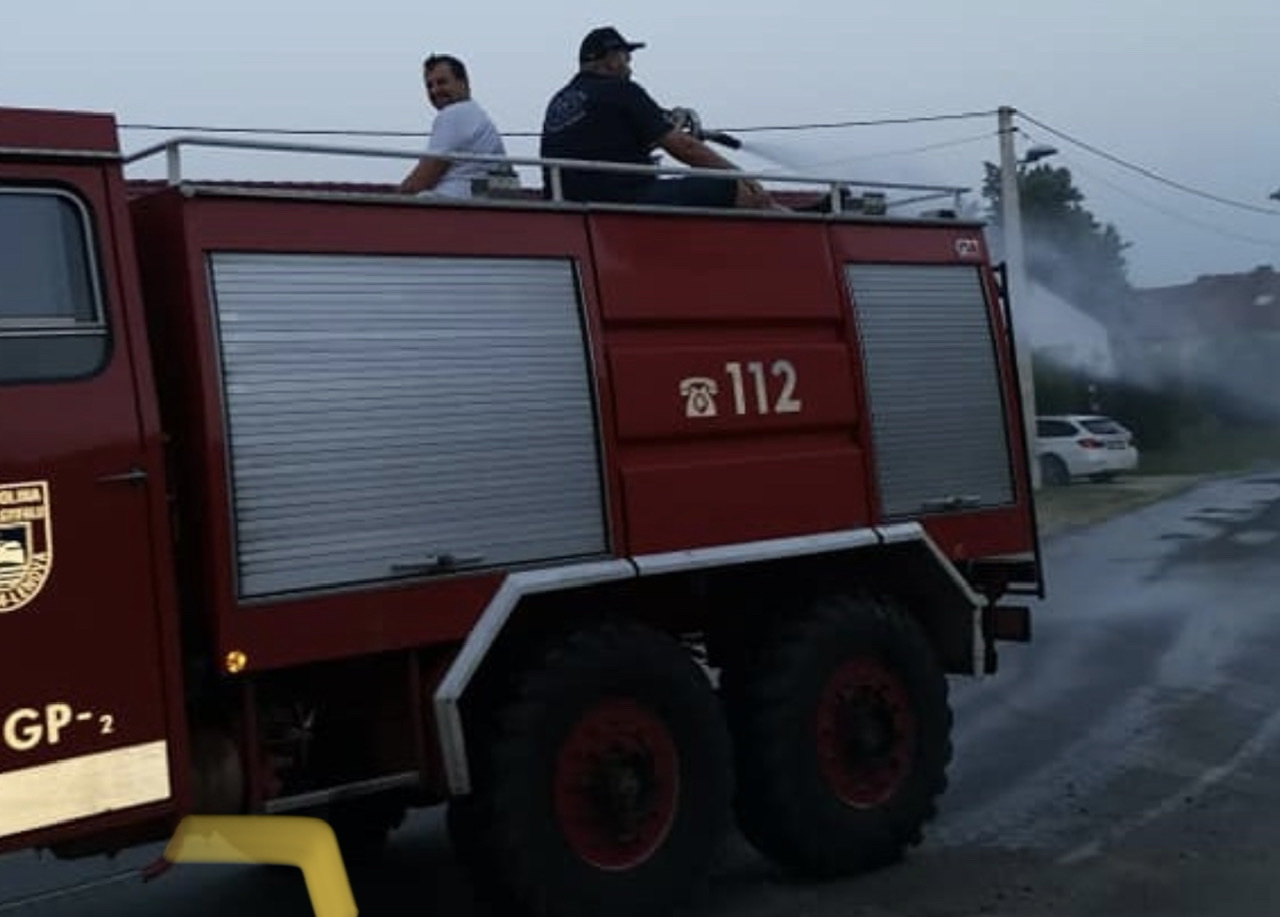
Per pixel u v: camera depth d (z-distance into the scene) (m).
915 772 6.78
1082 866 6.56
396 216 5.41
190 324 4.91
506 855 5.48
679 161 6.89
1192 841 6.85
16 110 4.64
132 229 4.95
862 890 6.41
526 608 5.68
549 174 5.91
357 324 5.25
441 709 5.29
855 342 6.73
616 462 5.85
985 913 6.01
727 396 6.21
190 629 5.00
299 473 5.05
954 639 7.19
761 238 6.45
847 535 6.54
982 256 7.36
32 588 4.49
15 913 6.26
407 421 5.32
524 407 5.62
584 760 5.68
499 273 5.64
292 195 5.17
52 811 4.51
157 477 4.77
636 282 6.00
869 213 6.94
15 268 4.60
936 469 7.00
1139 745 8.80
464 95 7.36
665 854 5.86
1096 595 15.70
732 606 6.64
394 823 6.91
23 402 4.53
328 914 4.79
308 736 5.41
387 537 5.23
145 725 4.71
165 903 6.57
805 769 6.42
